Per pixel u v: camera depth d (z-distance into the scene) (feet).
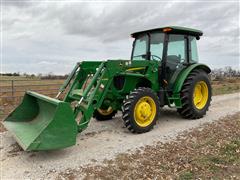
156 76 19.52
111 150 14.64
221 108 26.40
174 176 11.70
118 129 18.79
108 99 18.99
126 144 15.56
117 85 18.20
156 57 20.36
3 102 31.76
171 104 20.95
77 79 18.11
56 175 11.85
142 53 21.70
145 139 16.43
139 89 17.42
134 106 17.01
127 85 18.44
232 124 19.79
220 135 17.10
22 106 17.04
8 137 16.88
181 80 20.35
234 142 15.57
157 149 14.83
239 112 24.23
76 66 18.20
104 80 16.35
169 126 19.35
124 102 17.07
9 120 16.90
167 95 20.11
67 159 13.44
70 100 17.43
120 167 12.56
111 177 11.66
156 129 18.57
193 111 20.85
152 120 18.07
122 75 17.63
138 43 22.33
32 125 16.38
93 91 15.64
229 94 38.88
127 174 11.92
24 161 13.24
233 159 13.23
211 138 16.51
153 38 20.83
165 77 19.88
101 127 19.35
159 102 18.53
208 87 22.35
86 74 18.20
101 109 20.98
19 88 40.19
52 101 13.83
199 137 16.83
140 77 18.61
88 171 12.19
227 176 11.69
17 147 15.06
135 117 17.30
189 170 12.23
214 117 22.07
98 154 14.08
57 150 14.56
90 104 15.33
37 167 12.58
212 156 13.57
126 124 17.06
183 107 20.85
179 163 12.98
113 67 16.80
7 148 14.94
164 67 19.74
